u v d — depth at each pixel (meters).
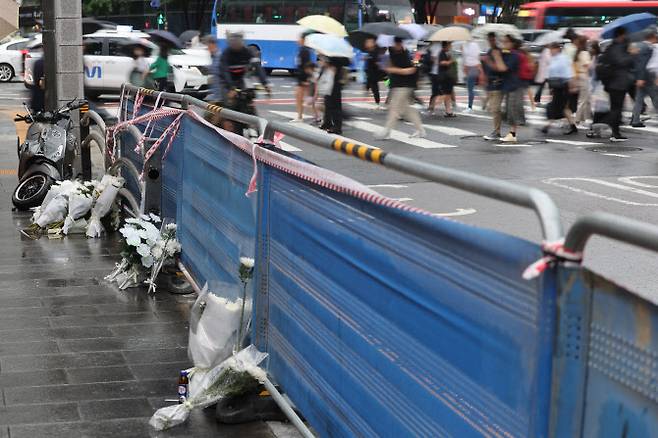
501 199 2.50
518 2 59.75
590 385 2.16
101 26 36.06
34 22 49.41
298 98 23.31
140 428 4.55
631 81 18.92
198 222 6.48
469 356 2.68
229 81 13.56
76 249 8.67
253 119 4.92
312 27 22.58
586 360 2.18
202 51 29.39
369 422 3.44
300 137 4.21
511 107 19.12
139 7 54.59
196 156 6.53
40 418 4.64
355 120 23.80
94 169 13.13
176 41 18.44
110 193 9.13
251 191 4.77
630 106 27.17
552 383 2.27
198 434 4.49
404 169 3.04
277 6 43.00
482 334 2.59
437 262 2.83
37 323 6.32
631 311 2.03
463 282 2.68
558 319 2.24
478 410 2.64
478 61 25.72
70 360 5.55
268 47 43.25
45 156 10.83
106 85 28.95
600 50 23.17
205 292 5.20
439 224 2.79
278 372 4.55
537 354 2.31
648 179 14.09
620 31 18.66
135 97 9.27
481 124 23.09
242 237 5.14
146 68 18.14
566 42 27.34
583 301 2.18
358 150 3.46
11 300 6.89
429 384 2.94
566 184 13.58
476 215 11.02
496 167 15.54
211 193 6.00
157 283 7.35
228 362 4.62
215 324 4.80
